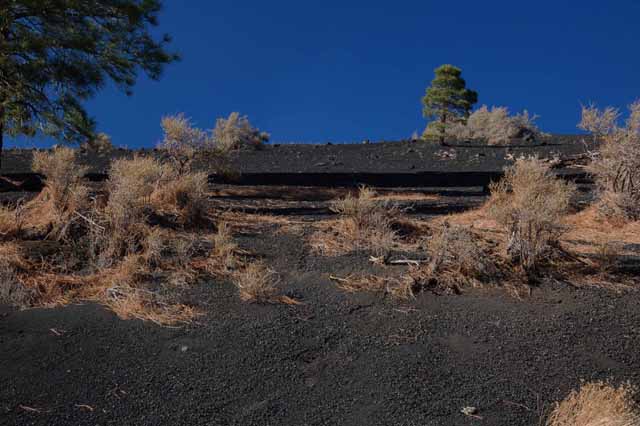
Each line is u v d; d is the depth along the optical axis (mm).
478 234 6879
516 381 4484
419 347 4906
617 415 3742
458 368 4641
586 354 4852
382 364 4660
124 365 4598
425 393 4328
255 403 4203
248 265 6367
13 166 14359
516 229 6430
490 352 4855
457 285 5961
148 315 5336
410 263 6277
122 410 4090
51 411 4059
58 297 5672
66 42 10453
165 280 6000
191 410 4105
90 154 16531
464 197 10734
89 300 5633
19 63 10086
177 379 4438
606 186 8703
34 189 10570
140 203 7262
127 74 11219
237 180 12945
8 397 4180
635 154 8312
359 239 7020
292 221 7922
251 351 4801
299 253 6711
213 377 4473
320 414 4105
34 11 10281
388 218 7355
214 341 4938
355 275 6152
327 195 11195
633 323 5316
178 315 5352
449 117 22391
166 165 8484
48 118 10438
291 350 4836
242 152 18281
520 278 6086
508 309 5539
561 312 5484
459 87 22203
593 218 8289
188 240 6883
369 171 15078
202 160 11625
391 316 5395
